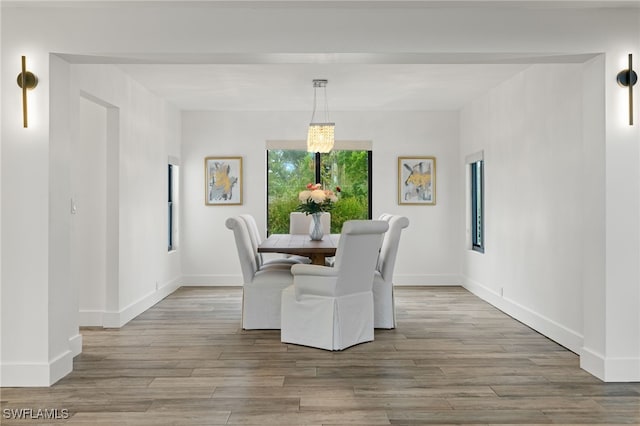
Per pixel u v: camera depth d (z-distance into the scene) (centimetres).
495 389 353
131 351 447
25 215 367
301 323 464
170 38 371
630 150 371
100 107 543
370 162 813
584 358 395
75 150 455
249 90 652
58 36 369
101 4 361
